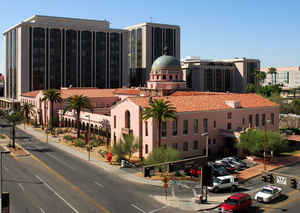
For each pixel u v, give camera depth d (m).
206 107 73.50
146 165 59.28
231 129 76.56
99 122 90.62
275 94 139.00
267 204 43.69
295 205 43.25
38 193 46.56
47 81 153.62
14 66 159.88
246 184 52.78
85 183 51.62
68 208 41.03
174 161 56.66
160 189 49.44
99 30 165.50
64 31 156.75
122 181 53.03
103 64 167.25
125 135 69.06
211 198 45.69
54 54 154.75
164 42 199.25
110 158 64.69
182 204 43.09
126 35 172.88
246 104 81.69
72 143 84.31
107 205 42.28
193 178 55.81
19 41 149.75
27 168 60.31
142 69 198.00
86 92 126.50
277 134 68.12
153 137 65.50
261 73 190.38
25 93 143.00
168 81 105.50
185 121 69.31
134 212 40.09
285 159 69.31
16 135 98.12
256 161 67.44
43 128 108.69
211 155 72.62
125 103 72.56
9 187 49.03
